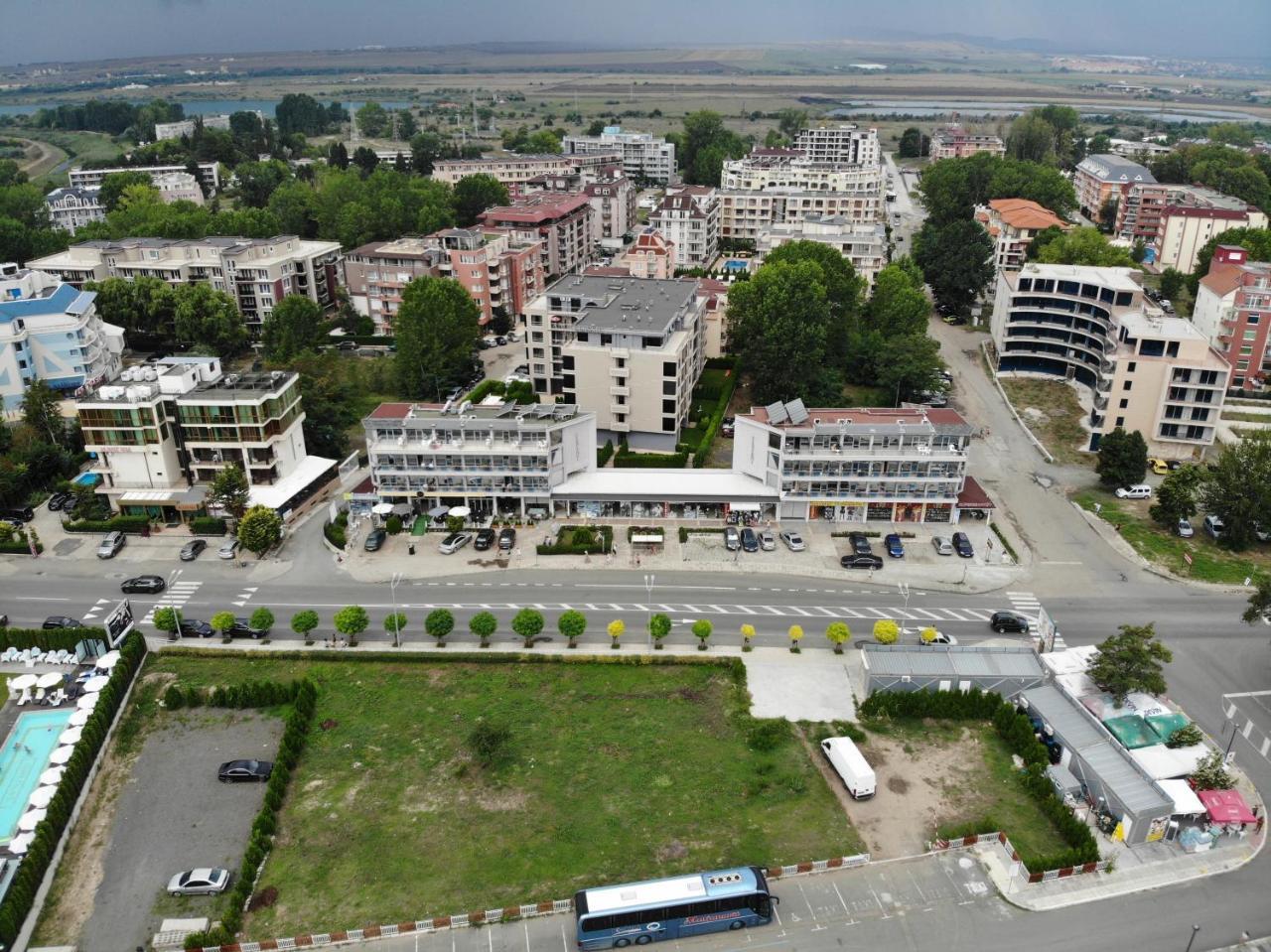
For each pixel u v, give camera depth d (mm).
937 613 116250
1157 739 90562
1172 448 158375
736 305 186875
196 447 139875
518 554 129875
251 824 84750
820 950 71812
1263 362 191750
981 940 72312
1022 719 92938
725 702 100375
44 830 80062
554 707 99875
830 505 136750
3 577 124125
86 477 145625
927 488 134250
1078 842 80125
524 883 78062
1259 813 84062
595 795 87562
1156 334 155250
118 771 91500
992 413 182375
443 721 97812
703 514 139750
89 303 183250
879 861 79812
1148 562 127875
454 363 194000
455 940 73062
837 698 101000
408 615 116188
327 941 72688
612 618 115000
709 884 73438
